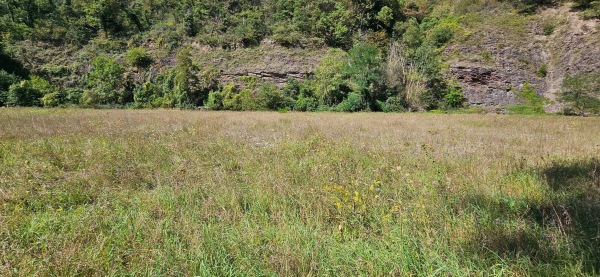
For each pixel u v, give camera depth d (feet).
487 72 127.03
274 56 135.23
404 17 162.50
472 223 10.34
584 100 101.45
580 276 7.55
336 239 9.80
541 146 27.30
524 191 14.10
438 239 9.21
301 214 11.59
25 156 21.26
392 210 11.11
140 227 10.19
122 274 7.85
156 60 131.54
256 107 113.60
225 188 14.11
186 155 22.20
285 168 18.01
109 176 16.40
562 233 9.67
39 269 7.63
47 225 10.46
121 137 30.09
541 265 7.91
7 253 8.49
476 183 15.39
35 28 137.39
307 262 8.38
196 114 72.74
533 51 132.36
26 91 109.29
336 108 113.39
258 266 8.26
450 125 50.90
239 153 23.27
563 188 14.43
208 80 123.03
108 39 140.97
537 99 120.98
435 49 136.67
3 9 138.92
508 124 54.08
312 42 142.92
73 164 19.33
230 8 155.53
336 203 11.50
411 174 16.90
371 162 20.18
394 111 113.39
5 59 120.88
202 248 8.87
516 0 148.46
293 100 118.62
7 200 12.82
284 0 157.17
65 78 122.42
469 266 7.99
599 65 115.85
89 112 76.18
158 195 13.47
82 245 9.09
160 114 69.62
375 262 8.29
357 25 153.38
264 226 10.77
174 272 7.84
